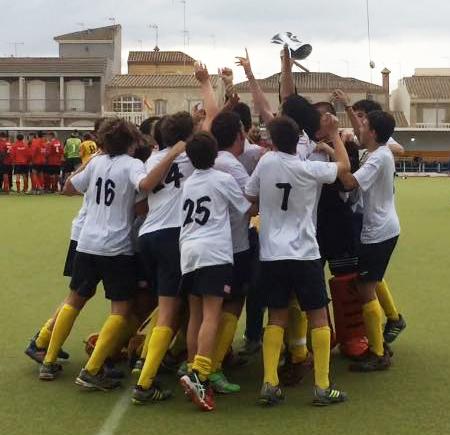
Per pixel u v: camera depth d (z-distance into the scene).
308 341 5.76
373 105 6.32
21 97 62.47
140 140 5.85
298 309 5.51
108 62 64.31
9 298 8.59
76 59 63.31
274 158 5.15
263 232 5.18
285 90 6.48
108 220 5.47
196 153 5.14
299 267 5.07
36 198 24.00
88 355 6.17
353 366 5.86
